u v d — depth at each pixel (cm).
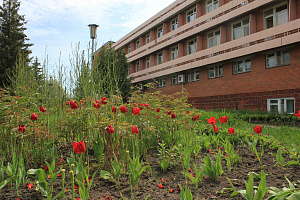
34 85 509
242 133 519
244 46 1530
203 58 1911
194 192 236
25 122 320
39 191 233
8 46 2191
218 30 1853
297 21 1211
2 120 324
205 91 1928
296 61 1260
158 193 234
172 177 283
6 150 319
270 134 570
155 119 445
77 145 194
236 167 320
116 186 249
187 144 374
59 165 314
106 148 308
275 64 1381
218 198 220
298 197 172
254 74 1502
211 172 265
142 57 2953
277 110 1306
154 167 322
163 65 2436
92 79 478
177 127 457
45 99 466
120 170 277
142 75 2877
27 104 376
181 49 2247
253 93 1505
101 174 247
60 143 426
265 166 322
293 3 1280
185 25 2119
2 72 2048
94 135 439
